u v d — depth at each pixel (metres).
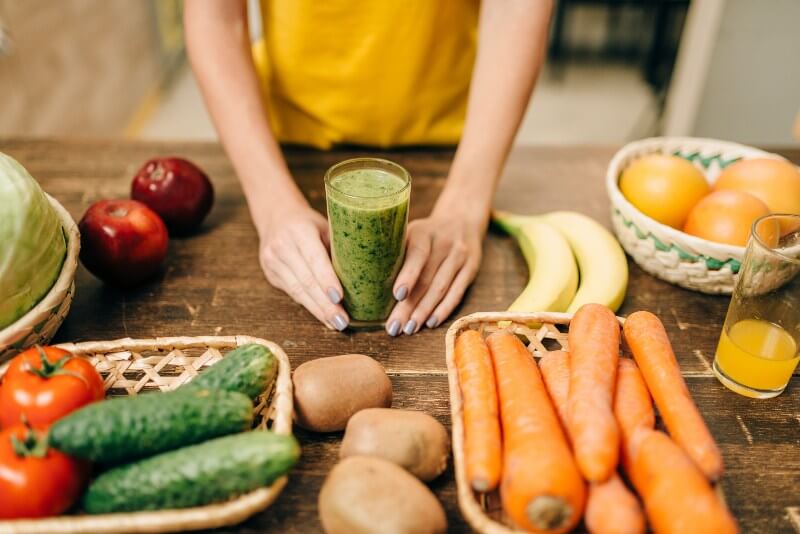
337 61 1.22
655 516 0.56
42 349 0.63
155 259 0.90
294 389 0.69
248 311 0.89
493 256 1.01
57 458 0.56
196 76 1.07
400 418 0.64
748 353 0.75
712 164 1.06
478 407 0.65
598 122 3.34
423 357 0.82
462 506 0.57
